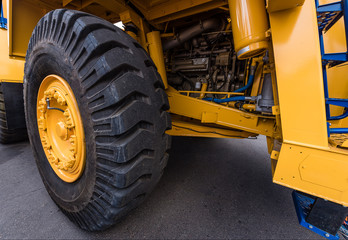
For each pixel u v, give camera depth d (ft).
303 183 2.97
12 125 8.31
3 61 8.03
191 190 5.84
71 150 3.52
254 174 7.16
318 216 4.16
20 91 8.47
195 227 4.30
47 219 4.38
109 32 3.10
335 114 4.21
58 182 4.46
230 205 5.18
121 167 2.91
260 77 5.67
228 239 4.01
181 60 8.52
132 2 5.13
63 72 3.39
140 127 3.09
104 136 2.89
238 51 3.84
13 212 4.54
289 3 2.54
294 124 2.91
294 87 2.84
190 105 6.13
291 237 4.13
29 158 7.80
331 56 2.72
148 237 3.96
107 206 3.14
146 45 6.08
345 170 2.62
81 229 4.13
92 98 2.89
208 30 7.21
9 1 5.57
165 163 3.82
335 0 2.96
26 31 6.31
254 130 5.37
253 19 3.39
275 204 5.31
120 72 2.94
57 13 3.43
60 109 3.92
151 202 5.13
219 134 6.25
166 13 5.55
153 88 3.34
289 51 2.82
